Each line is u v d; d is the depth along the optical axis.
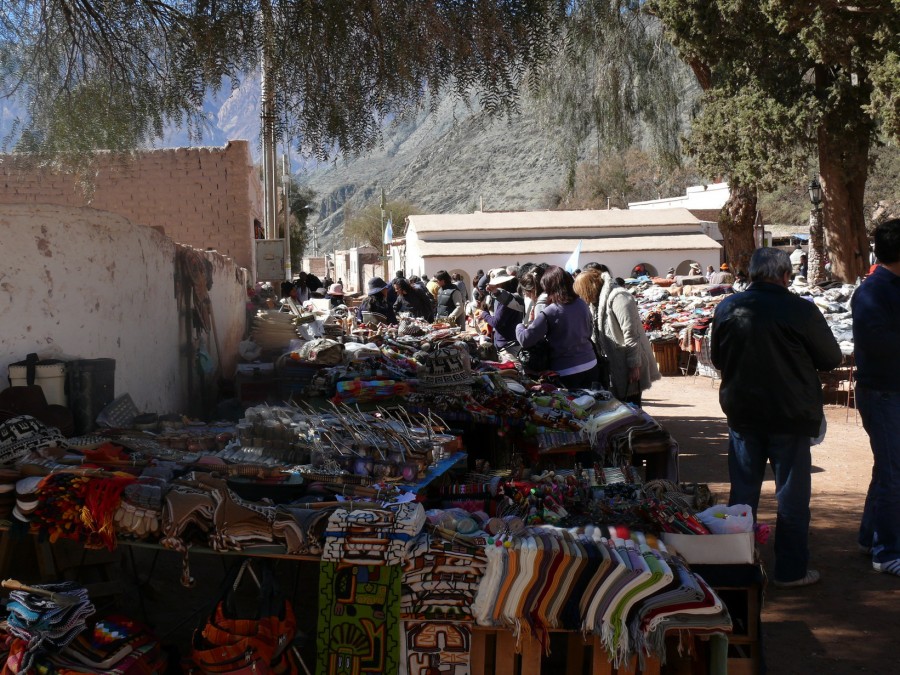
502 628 3.39
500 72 5.85
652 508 3.97
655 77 18.95
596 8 6.96
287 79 6.14
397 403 6.02
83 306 5.47
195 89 6.28
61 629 3.31
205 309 8.42
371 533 3.44
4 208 4.81
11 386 4.66
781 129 22.88
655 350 15.83
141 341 6.58
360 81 6.10
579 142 14.12
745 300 4.89
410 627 3.40
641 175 74.31
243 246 15.49
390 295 13.79
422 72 6.00
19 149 7.42
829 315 14.20
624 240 48.19
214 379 8.95
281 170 28.11
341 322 11.70
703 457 8.64
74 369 4.93
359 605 3.40
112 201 15.21
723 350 4.99
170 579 4.96
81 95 7.36
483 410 5.93
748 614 3.77
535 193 82.88
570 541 3.52
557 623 3.35
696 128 24.61
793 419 4.80
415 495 4.18
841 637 4.39
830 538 5.94
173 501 3.51
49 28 7.16
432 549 3.43
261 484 4.11
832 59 20.64
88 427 4.96
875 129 23.42
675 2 22.42
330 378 6.43
